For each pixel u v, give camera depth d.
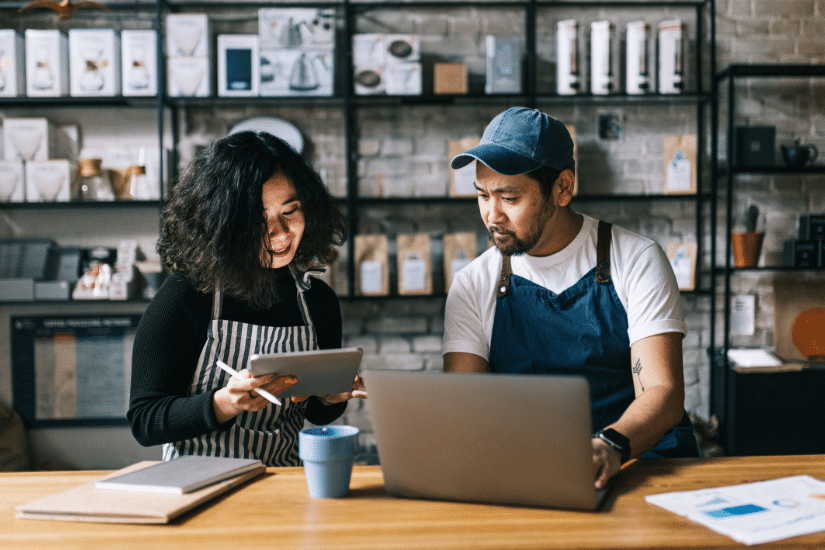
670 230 3.39
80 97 3.03
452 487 1.02
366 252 3.16
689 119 3.36
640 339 1.37
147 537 0.89
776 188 3.38
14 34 3.01
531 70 3.13
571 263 1.48
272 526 0.93
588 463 0.93
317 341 1.53
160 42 3.02
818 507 0.96
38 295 3.05
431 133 3.35
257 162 1.32
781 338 3.34
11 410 3.25
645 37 3.10
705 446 2.96
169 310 1.34
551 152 1.32
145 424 1.26
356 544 0.86
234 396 1.15
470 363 1.50
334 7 3.31
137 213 3.33
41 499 1.01
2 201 3.03
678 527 0.90
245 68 3.09
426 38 3.33
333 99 3.10
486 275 1.55
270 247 1.35
